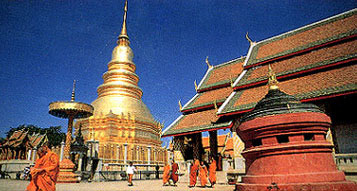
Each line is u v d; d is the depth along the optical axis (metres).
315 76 19.30
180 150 24.05
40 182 6.91
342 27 21.98
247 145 7.95
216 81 28.08
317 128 6.95
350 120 18.23
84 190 13.52
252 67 24.70
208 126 21.81
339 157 12.49
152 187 15.71
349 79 17.00
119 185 17.81
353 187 6.06
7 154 34.50
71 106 22.17
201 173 15.59
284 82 20.56
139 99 49.06
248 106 19.23
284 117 6.93
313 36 23.28
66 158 22.05
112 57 51.03
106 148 34.06
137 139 41.50
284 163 6.73
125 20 54.81
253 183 7.10
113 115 40.94
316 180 6.32
